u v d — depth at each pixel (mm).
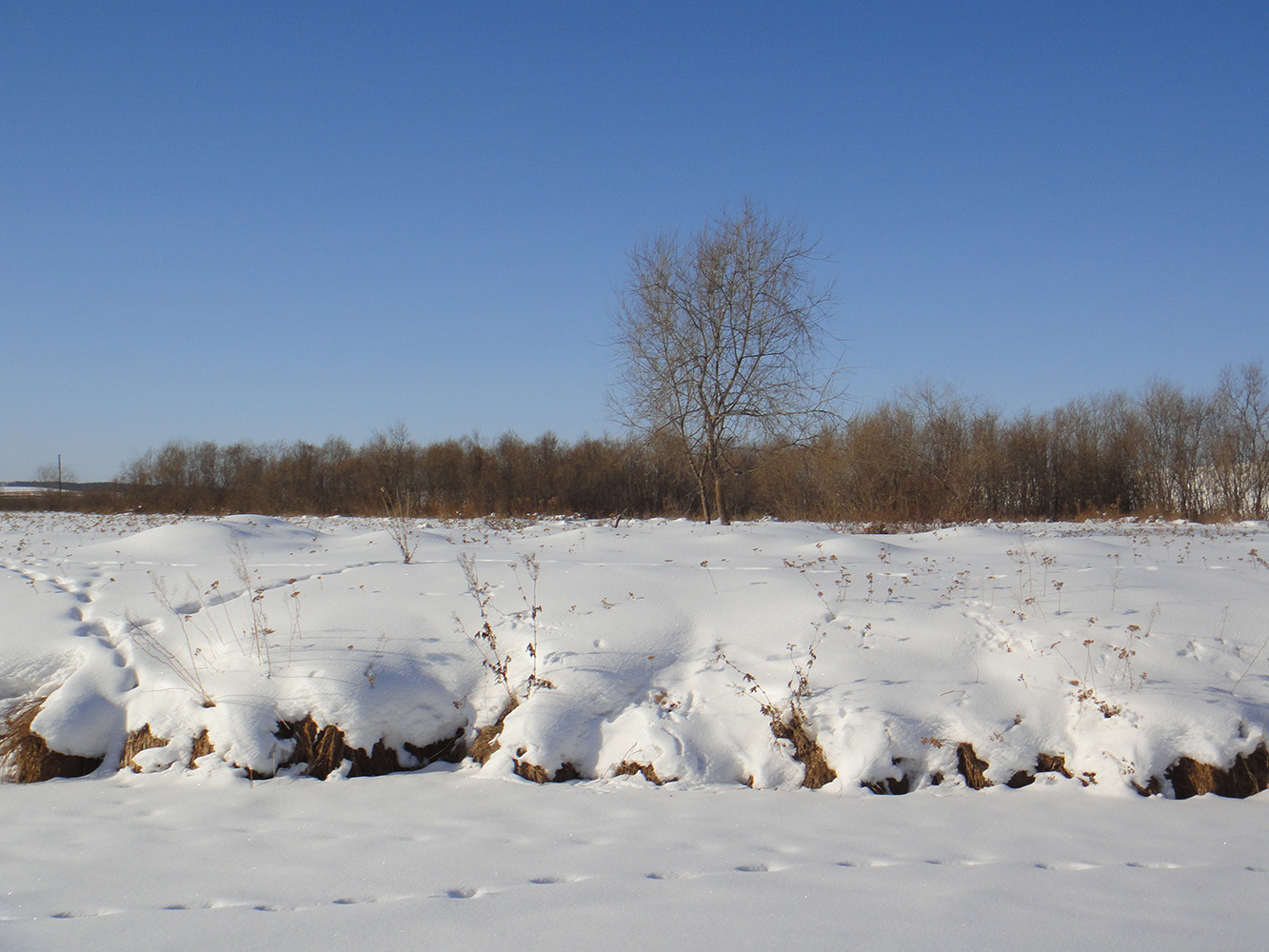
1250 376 34938
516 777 6824
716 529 15742
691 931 3967
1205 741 6516
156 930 4043
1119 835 5523
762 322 23094
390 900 4422
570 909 4246
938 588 9258
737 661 7773
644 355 23750
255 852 5203
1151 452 36094
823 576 9703
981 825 5707
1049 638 7762
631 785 6648
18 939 3965
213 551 12250
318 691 7316
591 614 8531
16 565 11062
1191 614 8117
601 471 40375
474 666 7914
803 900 4371
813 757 6824
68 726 7160
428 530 17547
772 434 23219
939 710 7016
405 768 7207
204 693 7395
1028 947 3816
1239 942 3895
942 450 32188
